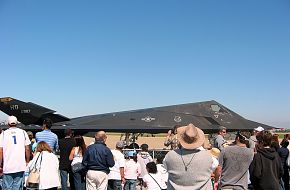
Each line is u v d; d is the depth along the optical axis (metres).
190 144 5.02
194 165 4.93
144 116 25.62
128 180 11.66
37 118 28.88
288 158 11.53
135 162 11.78
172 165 5.05
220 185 6.72
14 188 9.00
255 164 6.97
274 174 6.90
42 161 8.70
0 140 8.94
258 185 6.98
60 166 10.85
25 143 9.20
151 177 8.25
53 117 29.05
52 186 8.69
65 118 29.17
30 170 8.69
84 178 10.74
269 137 7.16
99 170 8.88
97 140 9.13
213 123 25.08
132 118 25.67
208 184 4.98
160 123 24.83
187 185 4.95
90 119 27.25
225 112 26.33
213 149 9.84
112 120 25.81
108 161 8.93
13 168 8.87
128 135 26.20
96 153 8.86
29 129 27.55
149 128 24.41
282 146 11.82
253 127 25.62
